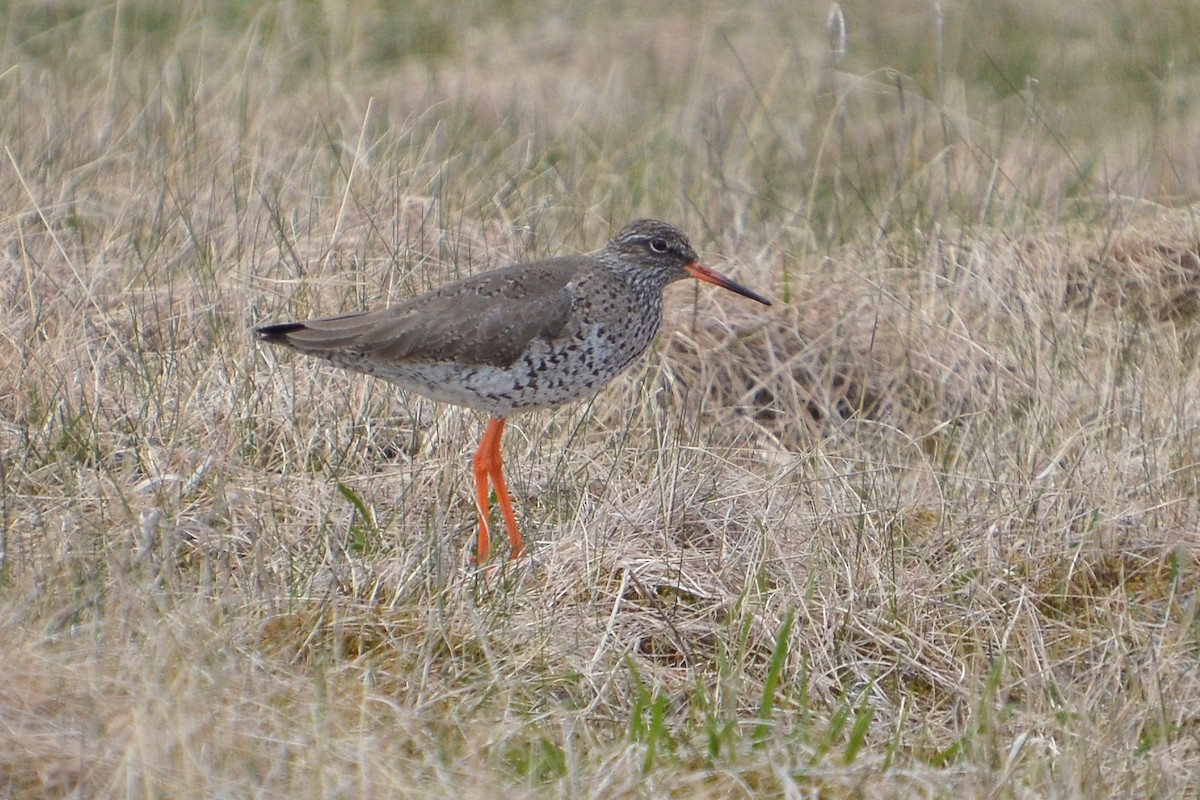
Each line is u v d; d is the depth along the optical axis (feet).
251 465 39.83
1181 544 37.45
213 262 48.08
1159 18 83.20
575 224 54.54
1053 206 57.21
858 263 51.72
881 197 59.11
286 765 27.12
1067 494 38.65
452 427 42.32
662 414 43.83
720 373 47.14
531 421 43.34
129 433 40.34
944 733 32.04
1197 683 32.35
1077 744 29.96
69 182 52.34
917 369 46.83
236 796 25.84
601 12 85.71
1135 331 46.42
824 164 65.51
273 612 32.73
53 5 74.64
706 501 39.45
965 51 80.28
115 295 46.21
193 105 58.18
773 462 42.50
